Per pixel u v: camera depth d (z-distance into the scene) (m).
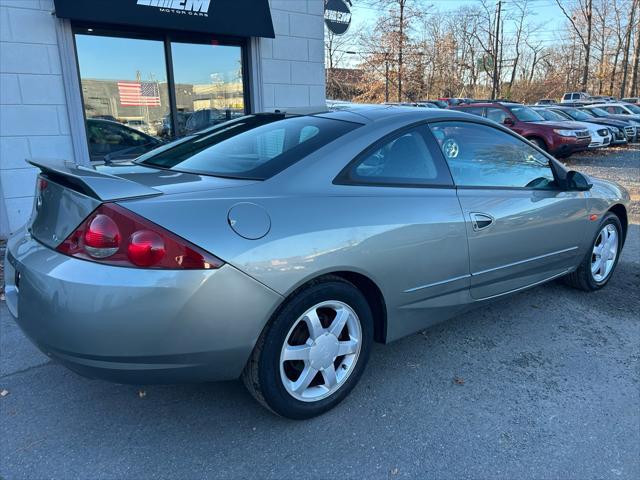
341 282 2.46
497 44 45.38
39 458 2.24
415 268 2.71
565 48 56.12
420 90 39.69
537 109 16.16
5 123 5.56
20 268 2.21
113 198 2.00
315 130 2.75
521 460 2.26
